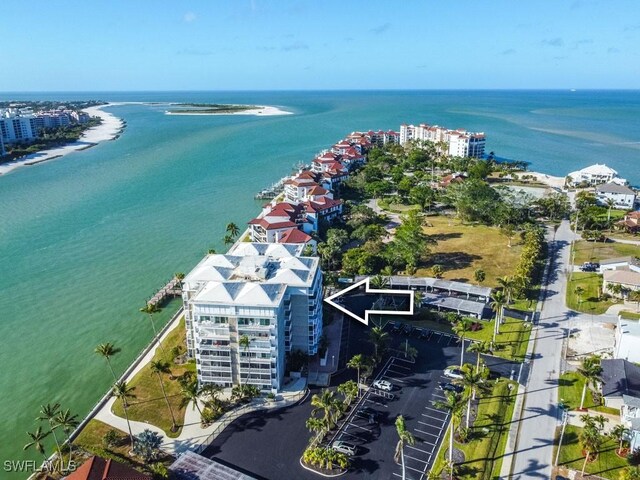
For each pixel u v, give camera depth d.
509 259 168.75
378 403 96.31
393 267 160.12
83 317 137.50
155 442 83.12
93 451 84.75
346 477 78.56
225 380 100.38
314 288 107.12
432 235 195.25
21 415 99.81
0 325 133.75
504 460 81.44
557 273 157.62
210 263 115.62
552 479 77.25
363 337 120.50
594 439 79.12
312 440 85.62
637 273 140.38
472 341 118.12
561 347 114.81
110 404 98.38
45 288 154.88
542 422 90.06
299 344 109.50
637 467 78.88
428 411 93.75
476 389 93.19
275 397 98.12
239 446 85.75
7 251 185.00
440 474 78.00
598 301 137.25
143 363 112.94
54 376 111.94
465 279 152.38
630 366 100.19
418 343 118.06
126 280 160.25
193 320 101.00
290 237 162.00
